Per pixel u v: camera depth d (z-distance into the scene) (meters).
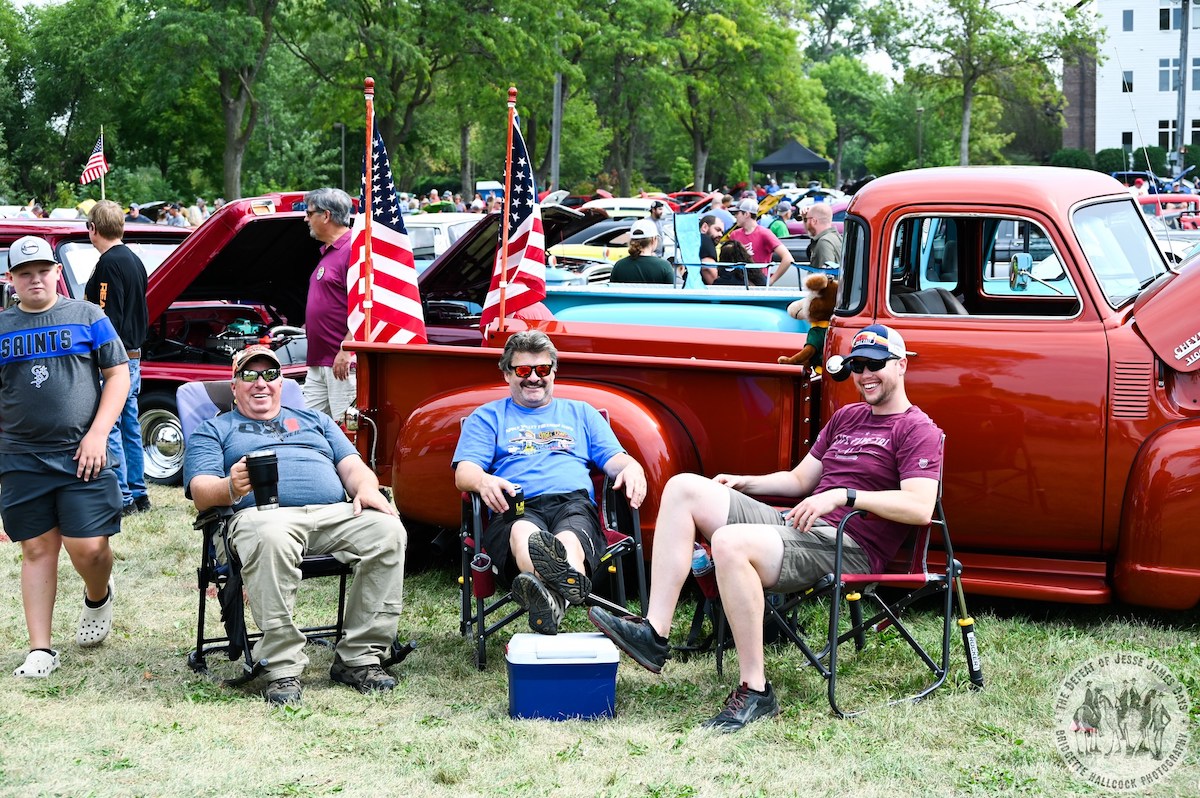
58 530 4.62
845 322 5.04
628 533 5.07
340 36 36.66
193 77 34.81
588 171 55.78
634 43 45.19
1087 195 5.06
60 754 3.74
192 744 3.83
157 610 5.34
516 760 3.70
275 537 4.18
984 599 5.28
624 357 5.18
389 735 3.90
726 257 11.98
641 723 4.00
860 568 4.14
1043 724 3.91
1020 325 4.82
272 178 50.44
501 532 4.54
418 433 5.36
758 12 50.94
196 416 4.86
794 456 5.19
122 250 6.95
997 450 4.82
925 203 4.94
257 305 8.89
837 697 4.18
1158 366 4.65
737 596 3.97
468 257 7.11
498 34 36.09
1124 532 4.72
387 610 4.38
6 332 4.50
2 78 50.88
